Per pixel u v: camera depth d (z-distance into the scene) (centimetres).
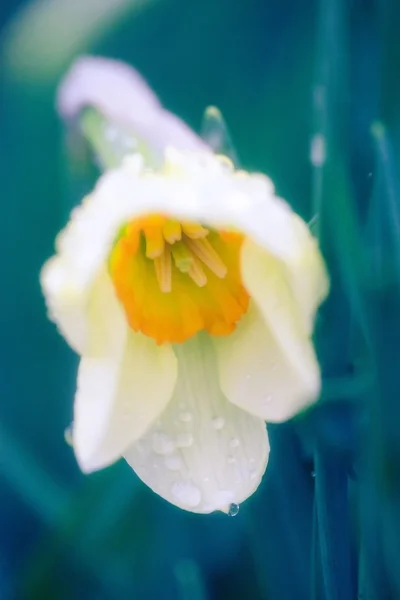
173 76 39
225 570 33
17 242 38
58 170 38
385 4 33
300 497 31
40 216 38
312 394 26
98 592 32
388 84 33
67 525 32
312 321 26
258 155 37
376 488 29
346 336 30
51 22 34
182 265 28
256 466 28
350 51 35
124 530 32
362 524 29
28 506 35
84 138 33
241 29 39
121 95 32
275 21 39
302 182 36
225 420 28
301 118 38
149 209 26
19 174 38
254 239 27
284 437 31
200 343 28
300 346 26
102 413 26
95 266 26
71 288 26
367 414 30
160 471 28
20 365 37
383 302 30
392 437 30
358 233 30
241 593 32
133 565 32
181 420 28
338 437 29
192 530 33
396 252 29
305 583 31
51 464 36
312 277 26
